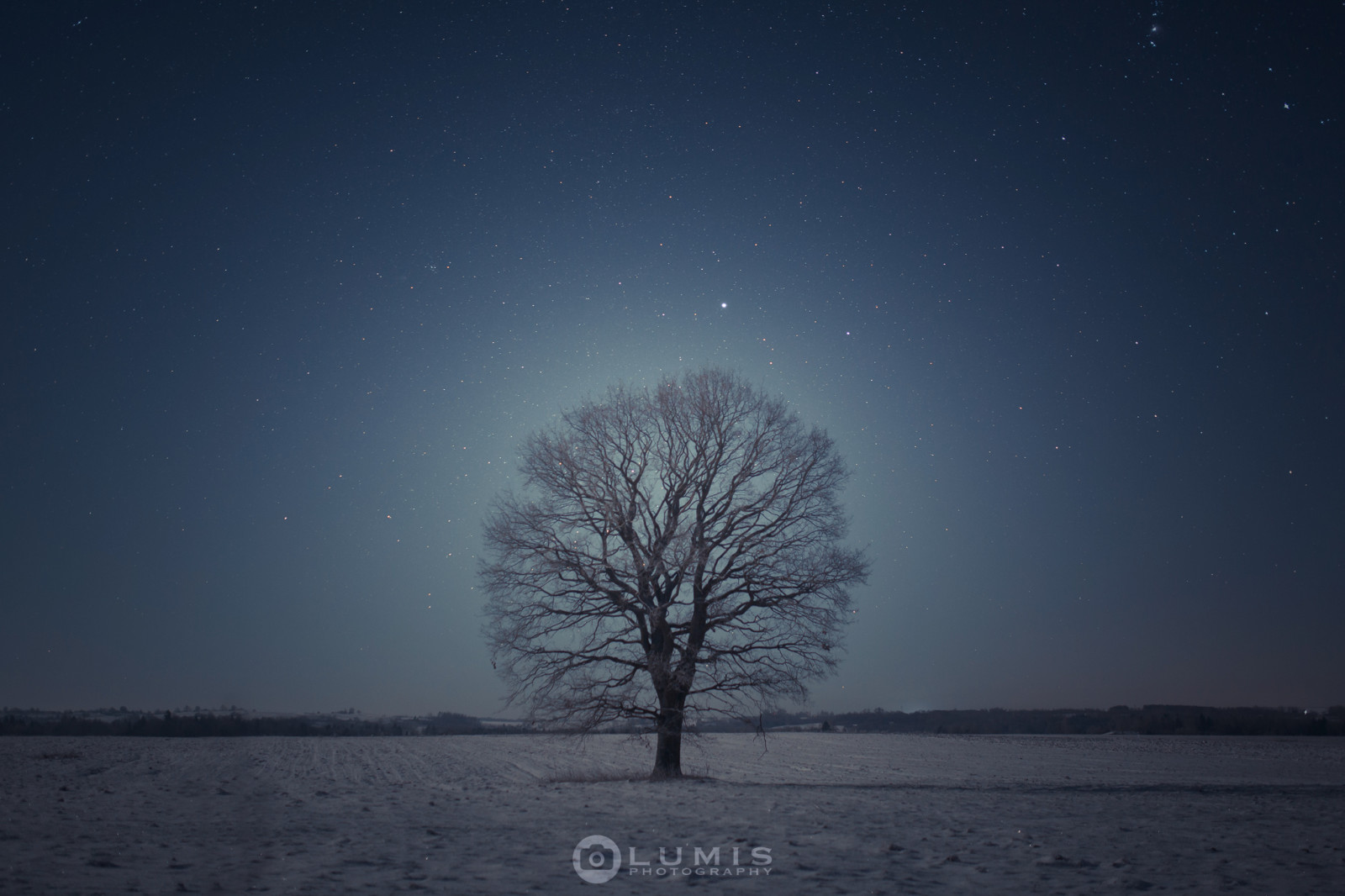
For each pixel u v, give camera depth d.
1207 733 94.69
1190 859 11.09
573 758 46.72
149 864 9.73
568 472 27.83
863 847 11.87
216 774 32.56
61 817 14.75
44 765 37.28
